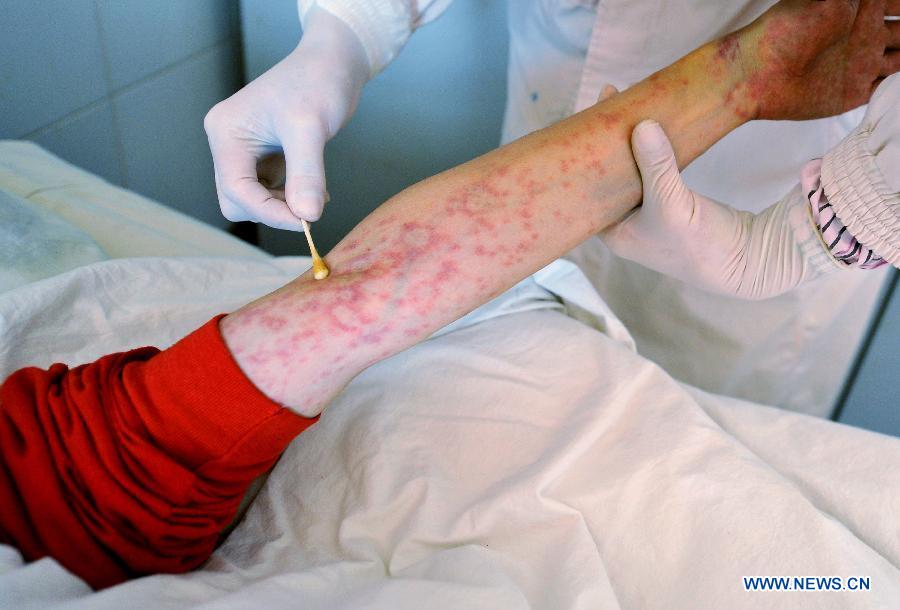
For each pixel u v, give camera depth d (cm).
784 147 108
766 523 68
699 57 80
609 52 109
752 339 128
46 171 119
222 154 80
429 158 181
